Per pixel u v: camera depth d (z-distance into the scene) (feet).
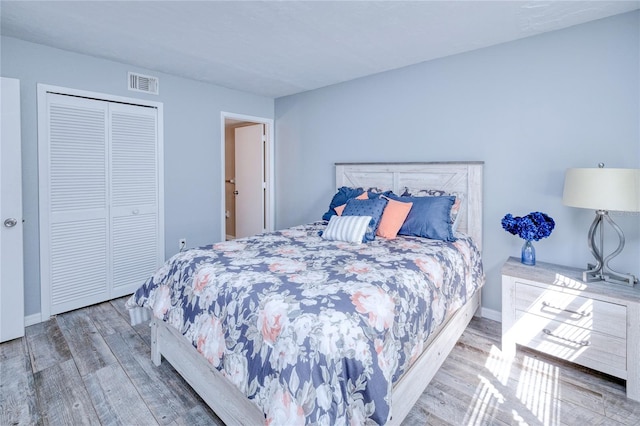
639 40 6.81
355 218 8.18
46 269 9.02
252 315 4.40
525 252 7.78
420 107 10.22
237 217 16.99
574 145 7.68
